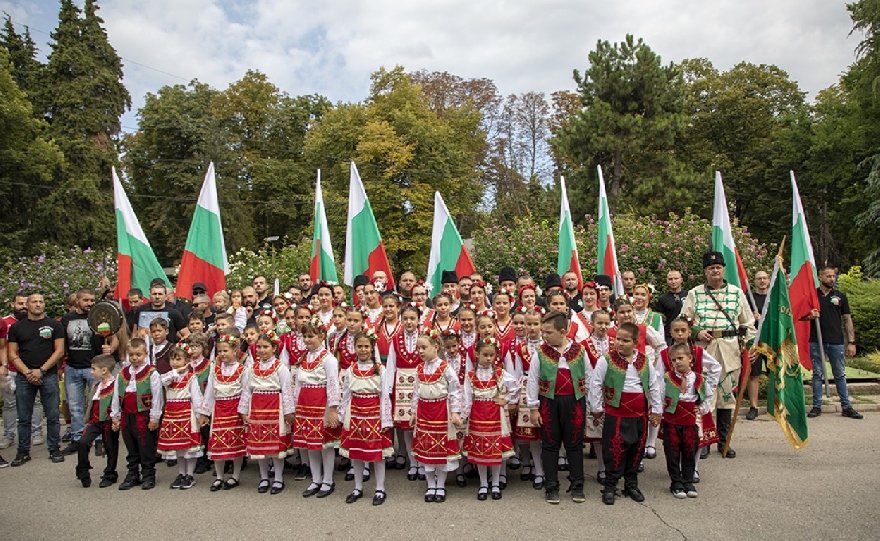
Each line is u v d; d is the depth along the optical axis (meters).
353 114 32.78
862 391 9.87
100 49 33.50
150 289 8.37
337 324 6.88
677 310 8.32
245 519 5.39
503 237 15.10
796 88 37.69
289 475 6.78
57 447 7.64
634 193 27.52
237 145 37.06
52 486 6.53
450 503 5.67
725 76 37.28
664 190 27.48
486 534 4.90
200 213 9.83
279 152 38.97
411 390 6.36
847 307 8.70
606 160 28.64
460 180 33.50
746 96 36.69
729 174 33.09
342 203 30.59
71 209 30.31
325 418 6.02
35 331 7.59
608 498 5.50
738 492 5.64
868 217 23.02
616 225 16.00
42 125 30.12
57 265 14.38
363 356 5.91
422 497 5.88
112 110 33.28
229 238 33.75
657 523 5.01
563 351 5.73
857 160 27.70
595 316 6.41
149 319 8.05
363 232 9.84
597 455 6.19
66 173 30.77
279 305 8.23
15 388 7.57
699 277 13.26
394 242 29.80
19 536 5.13
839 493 5.47
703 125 35.47
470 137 38.28
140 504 5.88
